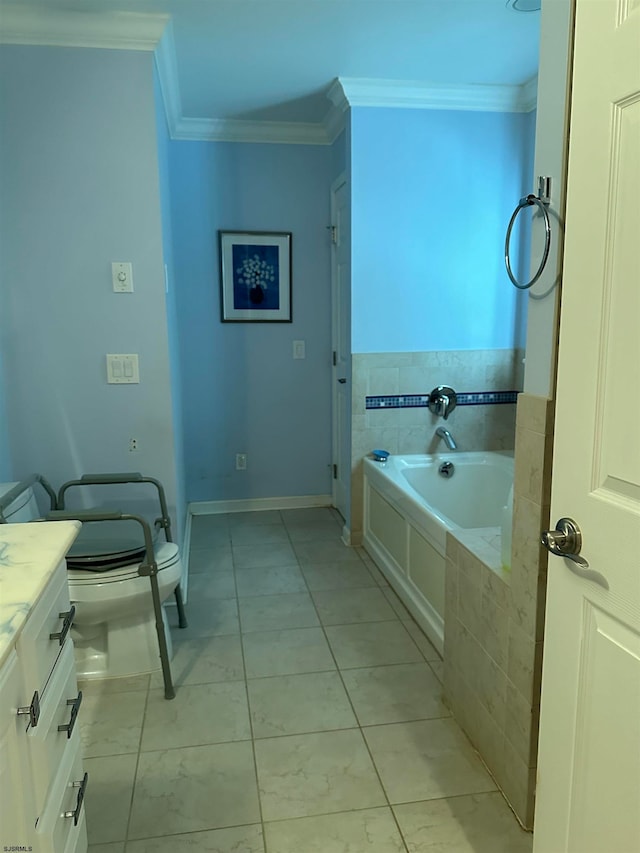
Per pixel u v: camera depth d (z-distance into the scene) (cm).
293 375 400
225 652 242
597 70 99
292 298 391
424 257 332
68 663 125
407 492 276
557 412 115
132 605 217
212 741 192
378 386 339
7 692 89
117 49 233
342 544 354
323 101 330
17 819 92
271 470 410
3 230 239
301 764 182
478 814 164
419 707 209
